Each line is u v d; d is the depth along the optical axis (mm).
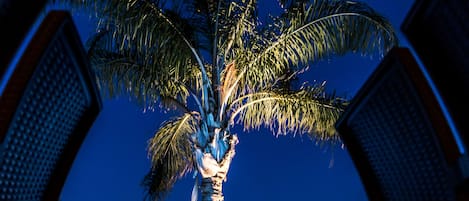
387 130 2023
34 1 1600
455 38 1527
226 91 6824
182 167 8188
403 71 1656
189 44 6125
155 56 5914
